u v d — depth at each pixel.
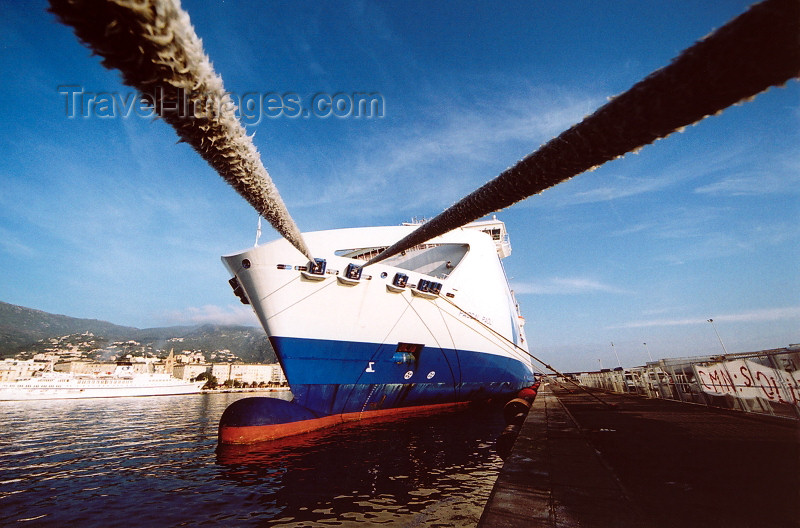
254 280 15.30
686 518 4.47
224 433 15.08
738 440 7.87
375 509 8.83
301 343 15.62
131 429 27.19
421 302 18.28
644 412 12.60
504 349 24.50
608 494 5.04
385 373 18.02
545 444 7.99
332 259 15.97
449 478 10.88
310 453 13.70
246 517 8.77
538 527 4.16
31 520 9.28
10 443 21.30
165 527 8.48
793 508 4.61
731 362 11.88
